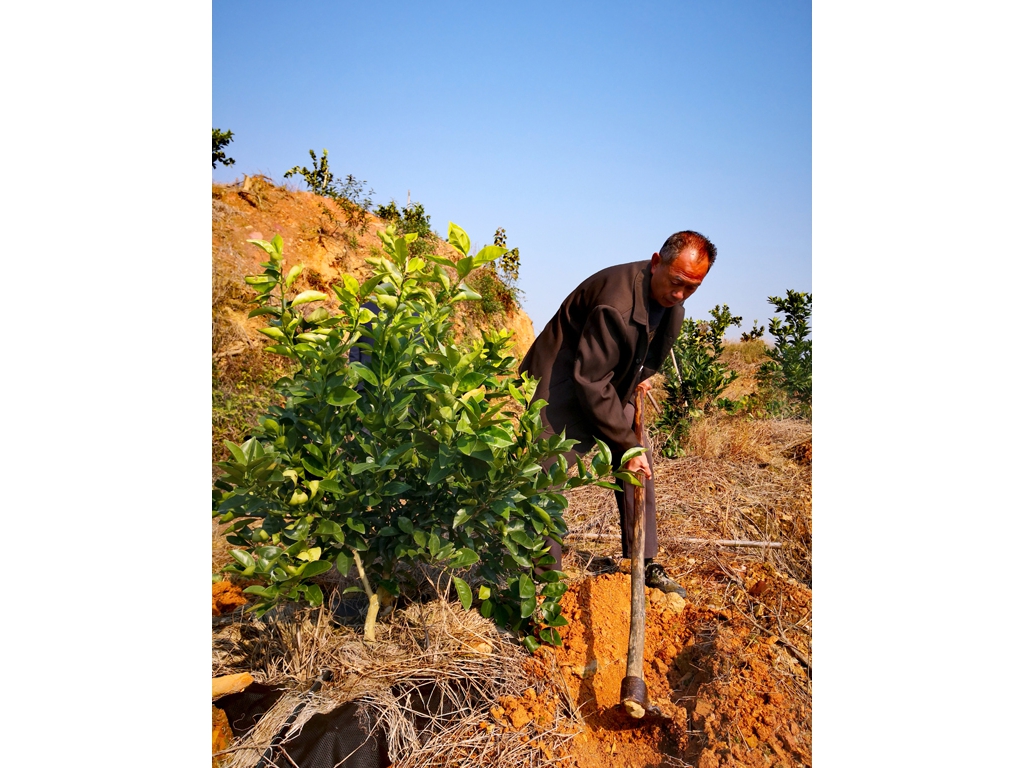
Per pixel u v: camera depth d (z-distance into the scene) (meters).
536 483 2.30
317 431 2.29
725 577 3.47
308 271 8.17
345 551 2.40
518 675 2.45
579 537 4.15
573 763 2.20
